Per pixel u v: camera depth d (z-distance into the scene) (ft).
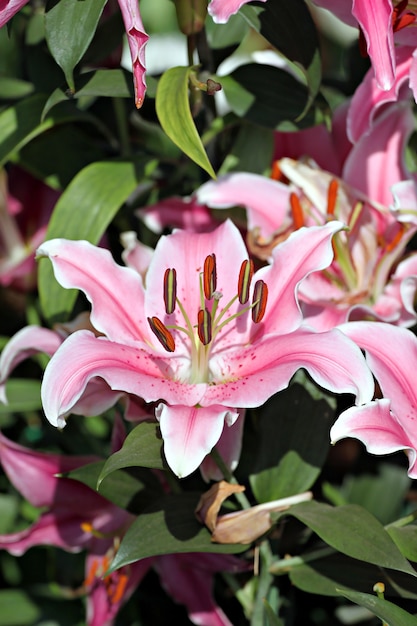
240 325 3.09
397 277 3.34
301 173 3.36
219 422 2.84
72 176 3.65
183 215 3.47
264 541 3.20
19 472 3.45
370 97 3.22
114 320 3.05
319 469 3.23
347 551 2.94
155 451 2.92
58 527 3.52
